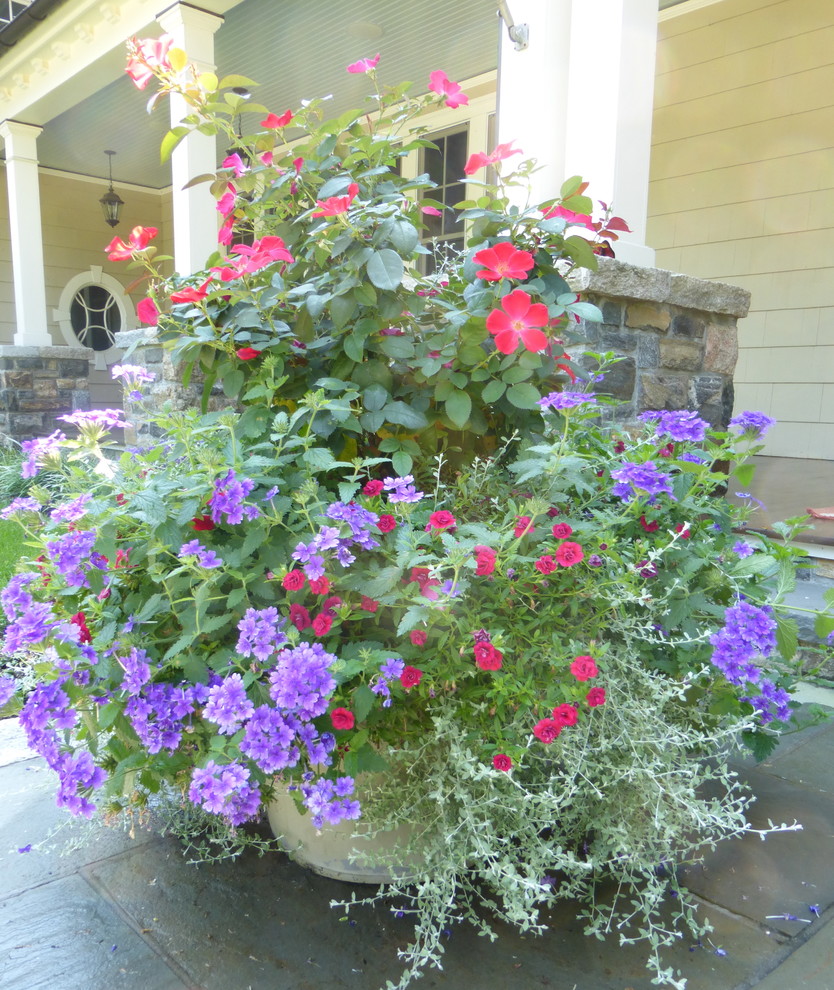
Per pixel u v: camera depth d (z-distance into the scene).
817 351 5.05
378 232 1.68
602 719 1.39
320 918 1.40
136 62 1.90
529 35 2.99
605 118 2.86
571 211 1.88
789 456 5.25
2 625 2.59
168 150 1.99
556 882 1.49
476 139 6.48
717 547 1.73
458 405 1.71
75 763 1.28
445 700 1.38
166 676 1.41
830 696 2.35
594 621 1.48
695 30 5.35
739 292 3.19
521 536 1.37
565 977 1.26
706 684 1.62
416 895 1.46
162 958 1.30
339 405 1.59
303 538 1.40
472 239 1.90
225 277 1.73
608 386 2.78
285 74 6.61
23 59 6.04
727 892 1.46
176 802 1.63
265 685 1.31
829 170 4.87
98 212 9.80
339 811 1.20
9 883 1.50
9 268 8.92
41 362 7.32
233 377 1.77
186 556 1.31
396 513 1.50
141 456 1.57
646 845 1.46
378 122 1.99
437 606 1.25
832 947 1.32
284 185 1.91
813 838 1.63
